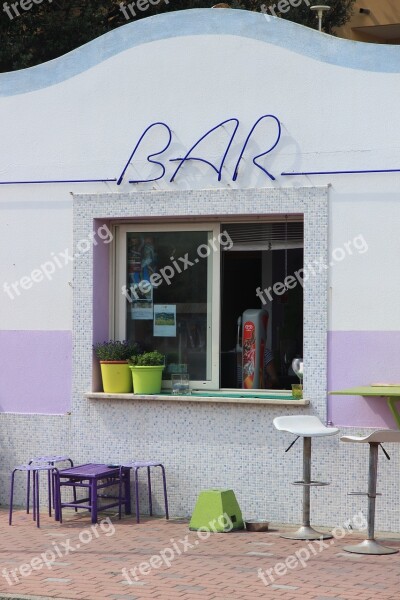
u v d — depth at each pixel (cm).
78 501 1606
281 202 1579
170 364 1709
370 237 1530
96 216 1688
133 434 1658
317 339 1551
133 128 1673
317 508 1545
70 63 1711
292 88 1581
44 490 1719
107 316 1733
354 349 1530
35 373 1725
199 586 1179
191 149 1638
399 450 1498
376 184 1528
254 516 1578
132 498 1659
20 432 1728
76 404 1694
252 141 1603
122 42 1681
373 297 1524
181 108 1647
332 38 1561
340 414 1538
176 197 1641
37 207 1725
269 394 1628
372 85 1538
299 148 1574
